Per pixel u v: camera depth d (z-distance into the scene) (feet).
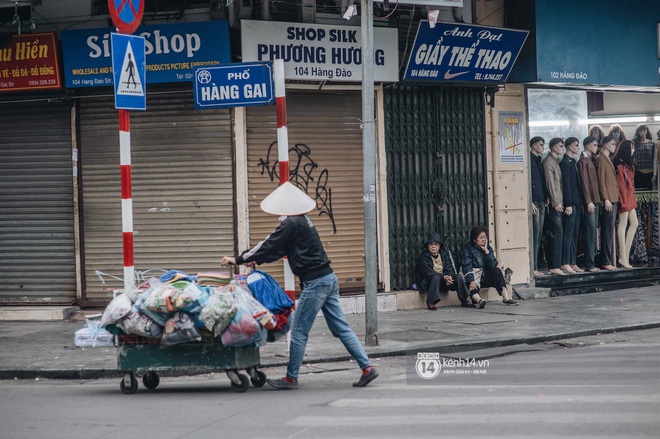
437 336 90.99
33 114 106.83
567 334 92.79
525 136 126.62
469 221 120.37
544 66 121.08
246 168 104.83
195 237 105.09
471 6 119.75
